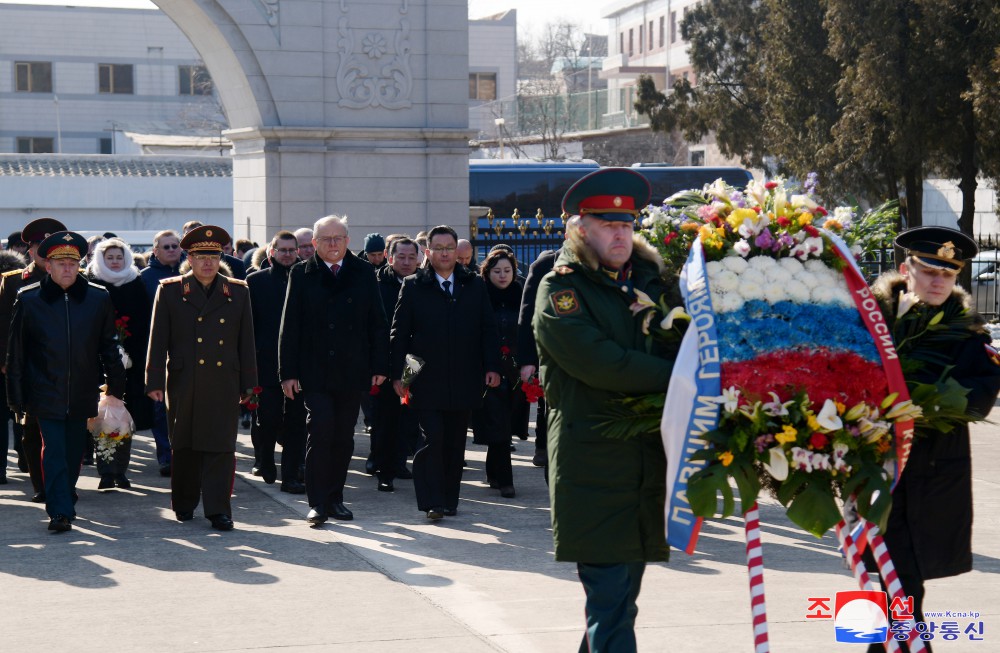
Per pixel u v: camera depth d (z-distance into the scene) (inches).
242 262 460.8
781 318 164.6
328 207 645.3
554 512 173.9
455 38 655.1
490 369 321.1
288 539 295.3
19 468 401.1
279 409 370.6
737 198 174.2
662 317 170.6
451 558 276.5
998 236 904.3
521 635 217.9
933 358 181.5
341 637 216.5
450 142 657.6
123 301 372.5
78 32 2308.1
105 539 295.4
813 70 974.4
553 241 668.7
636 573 175.2
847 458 160.7
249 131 640.4
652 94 1213.1
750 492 158.4
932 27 815.1
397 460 385.4
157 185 1428.4
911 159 860.6
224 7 621.3
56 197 1398.9
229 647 210.7
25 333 301.4
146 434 488.7
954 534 183.5
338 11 639.1
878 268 471.2
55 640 215.0
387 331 319.3
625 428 167.0
